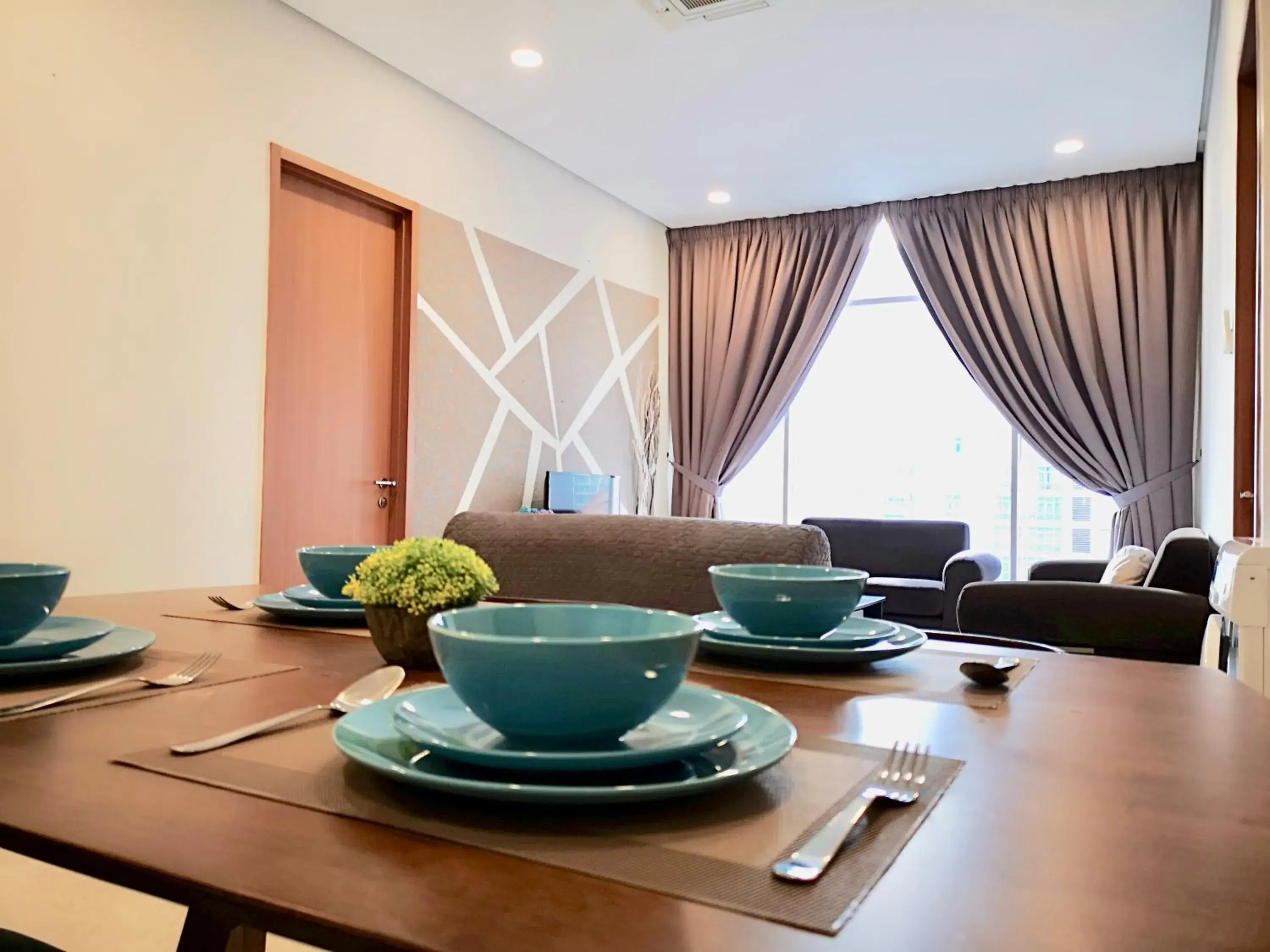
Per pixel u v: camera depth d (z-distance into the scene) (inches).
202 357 124.8
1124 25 140.8
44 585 30.8
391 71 157.2
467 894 14.8
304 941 14.1
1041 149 192.2
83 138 110.4
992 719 28.3
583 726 20.0
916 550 217.8
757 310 245.1
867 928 13.8
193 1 123.8
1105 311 205.6
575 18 140.9
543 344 198.2
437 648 20.8
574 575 61.2
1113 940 13.4
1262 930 13.8
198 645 39.2
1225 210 126.3
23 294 104.3
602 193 221.9
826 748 24.2
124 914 66.9
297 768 21.4
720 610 56.1
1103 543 217.0
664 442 251.6
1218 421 143.7
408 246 161.2
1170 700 31.8
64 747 23.2
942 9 136.9
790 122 179.5
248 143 131.5
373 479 156.3
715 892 15.0
